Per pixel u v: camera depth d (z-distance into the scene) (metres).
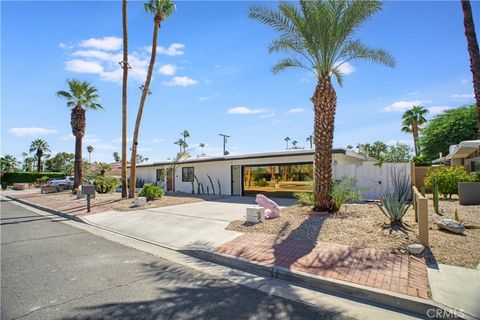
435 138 28.52
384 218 8.63
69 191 28.62
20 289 4.80
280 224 8.63
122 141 18.94
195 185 23.81
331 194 9.90
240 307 4.14
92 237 8.92
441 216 8.59
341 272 5.08
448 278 4.67
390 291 4.30
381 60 10.32
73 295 4.56
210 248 6.93
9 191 36.19
